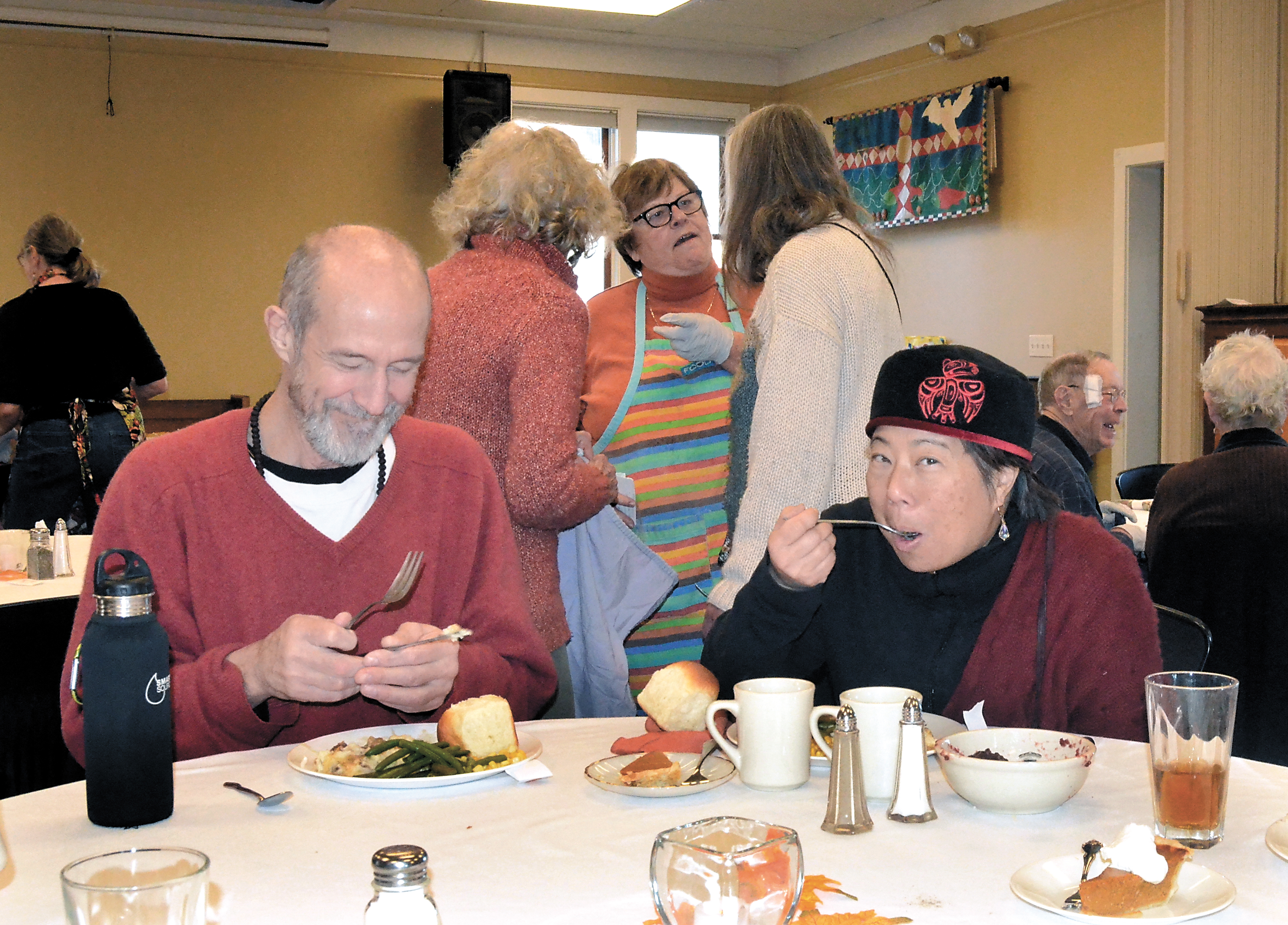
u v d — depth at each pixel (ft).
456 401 6.48
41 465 13.04
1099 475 22.17
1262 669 7.94
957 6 24.02
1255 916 2.78
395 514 5.30
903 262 26.16
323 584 5.15
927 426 4.45
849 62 26.76
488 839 3.41
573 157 6.78
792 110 6.91
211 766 4.20
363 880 3.09
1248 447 8.20
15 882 3.10
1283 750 7.89
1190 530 8.25
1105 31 21.34
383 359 4.80
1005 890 2.97
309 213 24.77
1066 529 4.82
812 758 4.10
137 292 23.58
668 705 4.34
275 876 3.13
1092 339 22.17
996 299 24.03
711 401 8.27
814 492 6.20
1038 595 4.69
